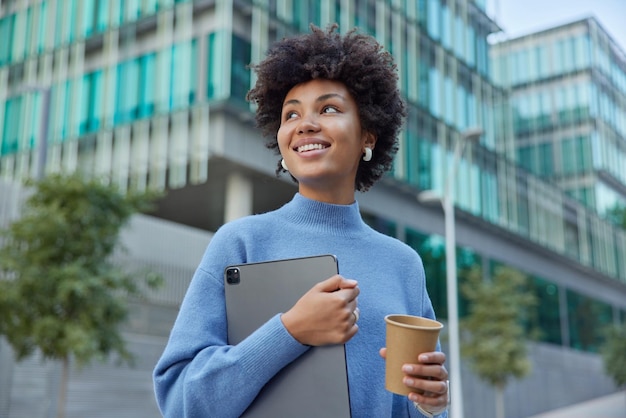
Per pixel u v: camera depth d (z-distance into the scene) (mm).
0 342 10953
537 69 37031
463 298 23422
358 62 1632
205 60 16391
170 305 13852
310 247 1577
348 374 1443
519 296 21203
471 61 25781
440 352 1297
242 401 1298
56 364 11539
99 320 9203
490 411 22516
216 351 1342
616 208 37125
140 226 13547
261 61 1732
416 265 1713
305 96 1618
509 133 28094
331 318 1283
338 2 19375
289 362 1328
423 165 21828
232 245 1554
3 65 19438
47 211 8992
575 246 32125
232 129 16375
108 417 12164
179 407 1359
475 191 24609
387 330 1318
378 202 20453
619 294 38125
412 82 22156
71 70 18438
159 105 16891
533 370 26344
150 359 13172
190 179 16641
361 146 1728
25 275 8711
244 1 16781
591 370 31922
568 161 35469
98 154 17422
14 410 10875
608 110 37438
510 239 27453
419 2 23250
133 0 17859
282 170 1885
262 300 1420
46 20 19172
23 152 18281
